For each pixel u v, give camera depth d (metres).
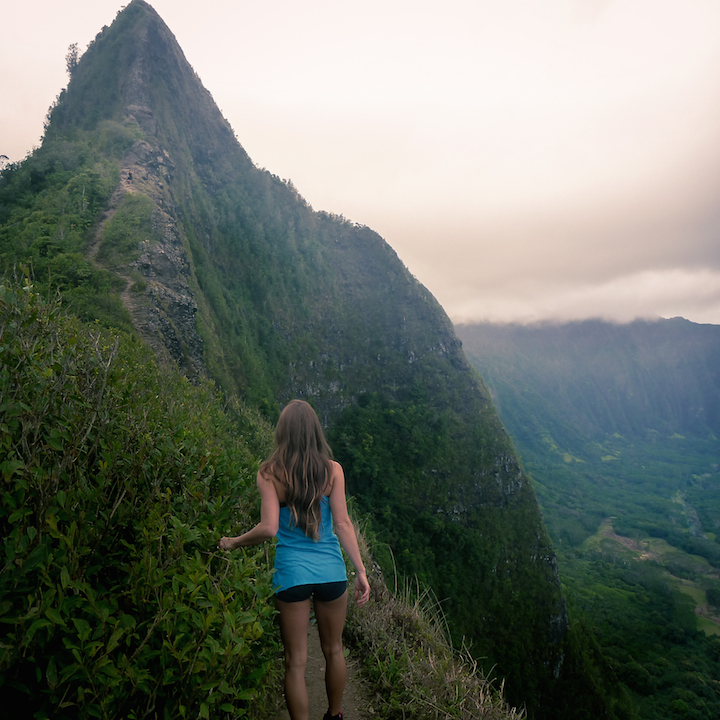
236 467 3.40
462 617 53.41
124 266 24.52
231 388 29.12
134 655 1.57
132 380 3.19
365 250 95.19
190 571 1.78
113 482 2.14
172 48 72.06
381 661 3.57
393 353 84.75
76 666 1.42
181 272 28.92
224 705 1.68
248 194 80.00
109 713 1.52
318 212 98.31
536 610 61.47
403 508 61.56
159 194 37.44
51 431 1.78
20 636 1.39
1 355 1.74
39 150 39.97
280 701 2.89
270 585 2.29
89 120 59.03
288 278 77.69
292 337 72.69
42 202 30.67
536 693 52.75
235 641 1.70
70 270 21.53
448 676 3.36
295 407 2.49
